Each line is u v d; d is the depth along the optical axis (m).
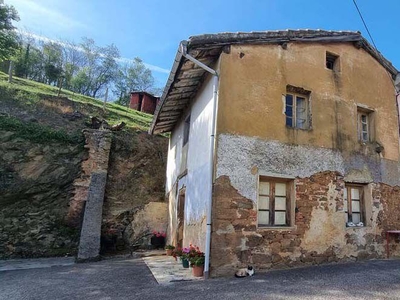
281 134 6.39
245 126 6.03
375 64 8.57
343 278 5.08
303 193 6.34
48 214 9.52
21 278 5.97
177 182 9.38
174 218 9.32
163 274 5.76
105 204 10.55
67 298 4.42
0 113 10.37
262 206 6.08
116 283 5.27
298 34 6.99
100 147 10.93
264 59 6.58
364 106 7.91
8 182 9.17
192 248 6.01
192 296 4.21
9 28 14.75
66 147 10.47
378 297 4.04
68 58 40.06
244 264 5.47
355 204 7.29
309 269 5.78
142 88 46.44
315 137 6.81
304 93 7.09
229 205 5.56
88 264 7.71
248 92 6.21
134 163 12.10
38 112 12.11
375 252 7.05
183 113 9.48
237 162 5.80
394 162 8.08
